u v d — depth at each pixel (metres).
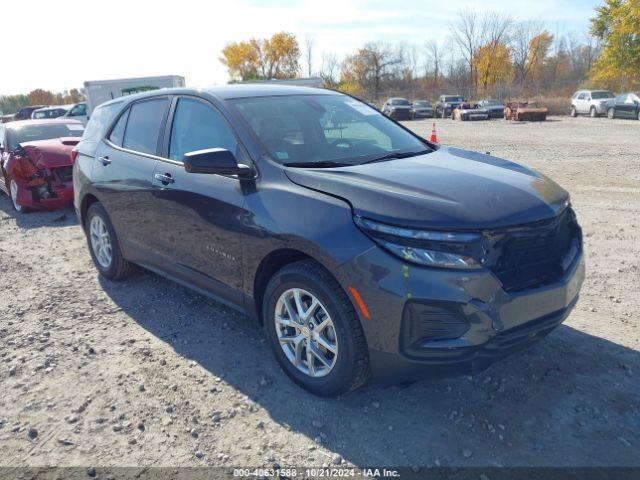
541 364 3.59
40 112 30.12
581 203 8.26
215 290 3.88
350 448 2.86
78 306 4.75
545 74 65.50
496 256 2.84
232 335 4.14
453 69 67.38
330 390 3.15
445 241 2.73
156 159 4.34
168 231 4.18
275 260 3.41
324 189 3.13
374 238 2.84
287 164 3.46
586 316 4.27
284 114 3.96
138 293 5.01
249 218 3.39
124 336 4.16
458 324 2.73
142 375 3.59
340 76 69.06
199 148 3.97
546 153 14.89
